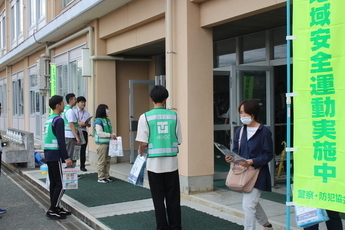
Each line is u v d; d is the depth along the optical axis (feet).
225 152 14.42
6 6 75.36
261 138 14.76
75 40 40.91
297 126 12.71
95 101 35.94
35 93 59.36
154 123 16.85
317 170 12.37
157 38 27.81
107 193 25.57
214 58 32.60
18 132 39.29
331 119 12.09
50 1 46.83
